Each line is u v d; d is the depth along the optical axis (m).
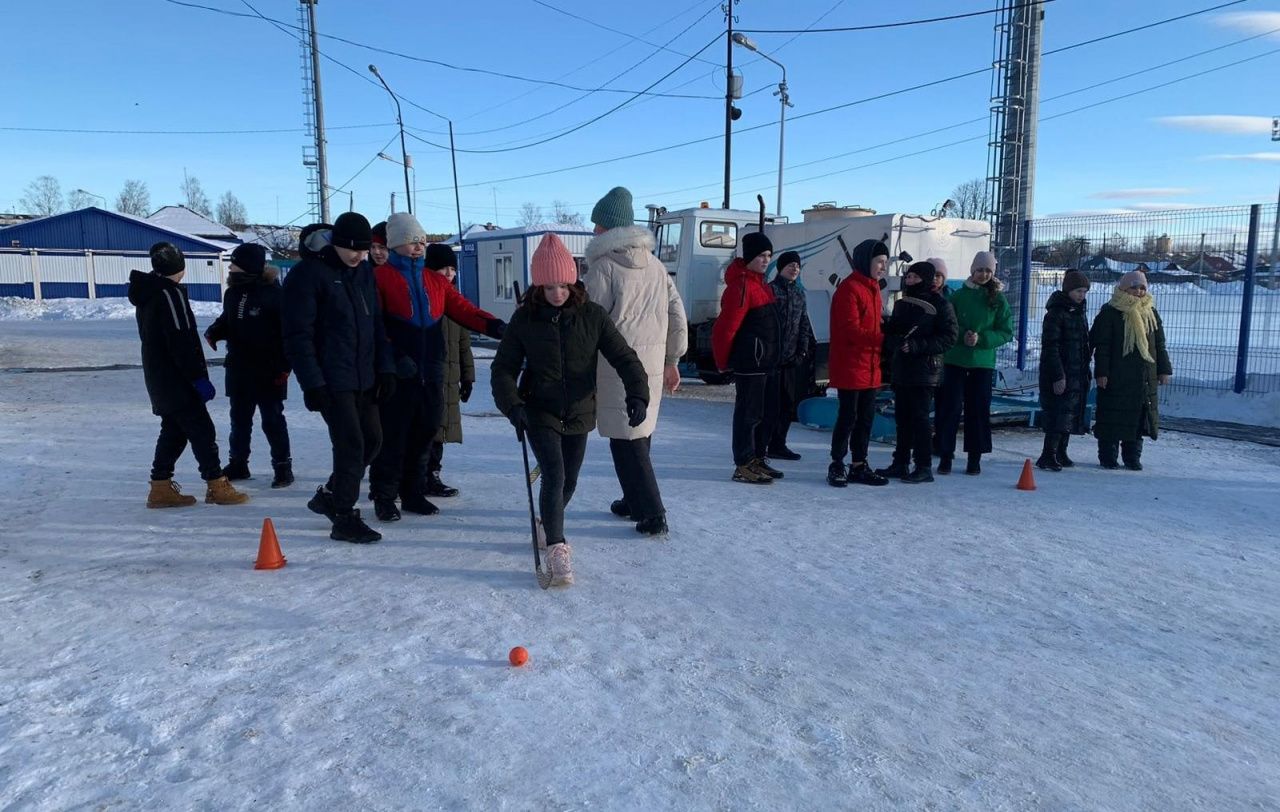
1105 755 2.68
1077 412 7.11
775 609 3.84
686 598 3.95
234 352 5.93
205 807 2.32
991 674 3.24
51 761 2.53
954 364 6.73
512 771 2.51
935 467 7.20
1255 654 3.48
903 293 6.39
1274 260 10.41
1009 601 4.01
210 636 3.44
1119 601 4.04
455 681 3.07
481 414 10.12
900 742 2.72
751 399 6.26
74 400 10.66
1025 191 15.00
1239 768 2.62
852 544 4.87
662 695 2.99
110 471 6.49
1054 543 4.96
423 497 5.39
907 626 3.69
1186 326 11.22
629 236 4.66
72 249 41.03
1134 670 3.31
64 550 4.56
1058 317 6.98
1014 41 14.80
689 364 14.02
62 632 3.47
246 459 6.27
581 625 3.60
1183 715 2.96
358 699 2.92
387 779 2.46
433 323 5.12
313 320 4.45
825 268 11.70
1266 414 10.00
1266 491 6.42
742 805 2.37
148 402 10.48
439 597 3.90
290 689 2.99
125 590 3.96
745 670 3.21
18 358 16.44
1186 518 5.58
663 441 8.27
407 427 5.12
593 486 6.24
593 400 4.31
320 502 4.85
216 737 2.67
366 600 3.86
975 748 2.70
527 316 4.19
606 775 2.50
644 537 4.91
